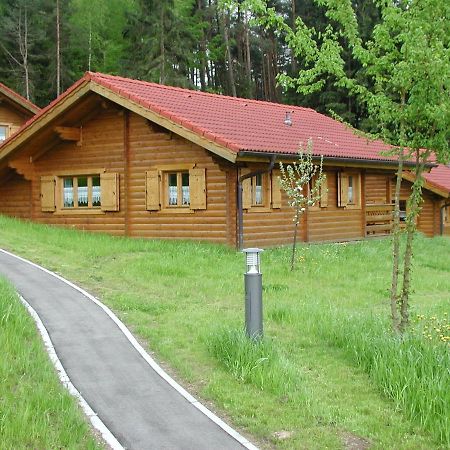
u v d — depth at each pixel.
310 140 15.65
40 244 16.78
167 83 40.47
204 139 16.61
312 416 6.42
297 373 7.54
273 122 21.80
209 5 50.16
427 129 8.38
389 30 8.55
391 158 22.06
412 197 8.59
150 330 9.41
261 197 18.92
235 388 7.13
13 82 46.50
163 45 41.00
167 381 7.44
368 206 23.11
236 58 51.03
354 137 24.06
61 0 46.22
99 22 49.91
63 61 46.66
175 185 19.02
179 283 13.08
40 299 11.26
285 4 45.50
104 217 20.48
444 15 8.12
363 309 11.28
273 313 10.38
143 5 42.03
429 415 6.18
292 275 14.46
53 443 5.56
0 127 28.86
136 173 19.61
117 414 6.51
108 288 12.42
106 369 7.85
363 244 19.98
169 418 6.41
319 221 20.86
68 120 20.52
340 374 7.69
